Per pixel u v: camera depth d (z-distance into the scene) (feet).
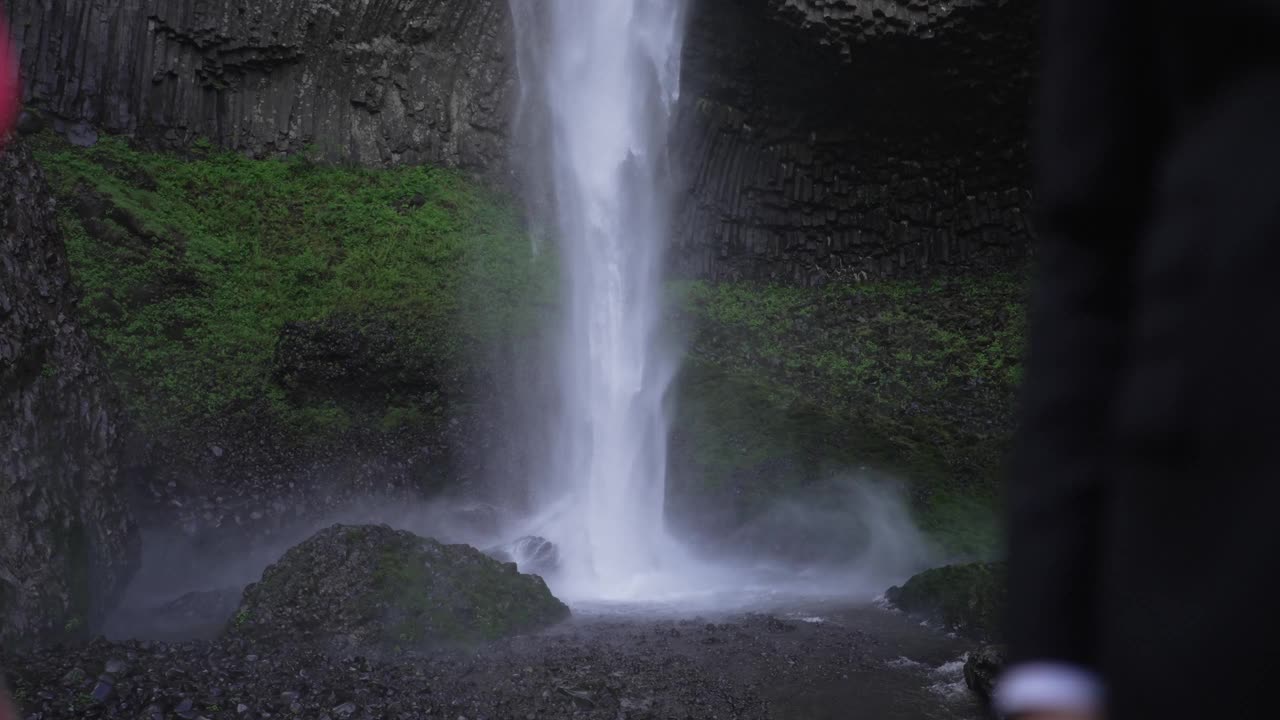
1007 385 81.10
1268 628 1.84
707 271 102.12
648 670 27.63
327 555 31.12
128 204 73.10
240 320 71.00
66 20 80.69
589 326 81.35
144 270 69.67
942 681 27.27
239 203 82.99
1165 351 2.07
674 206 102.12
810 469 67.31
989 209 103.65
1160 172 2.21
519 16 101.45
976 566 37.86
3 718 19.71
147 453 50.26
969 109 99.35
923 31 92.02
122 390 61.36
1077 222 2.33
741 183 104.27
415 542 32.91
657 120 102.68
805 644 31.65
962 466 69.46
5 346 27.91
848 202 104.99
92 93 81.51
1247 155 2.01
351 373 66.28
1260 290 1.95
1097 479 2.21
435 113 97.71
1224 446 1.94
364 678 25.30
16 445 27.04
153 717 20.88
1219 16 2.08
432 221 88.33
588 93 102.42
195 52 87.51
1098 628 2.14
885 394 80.69
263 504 53.83
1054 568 2.19
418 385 67.31
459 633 30.12
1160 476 2.04
